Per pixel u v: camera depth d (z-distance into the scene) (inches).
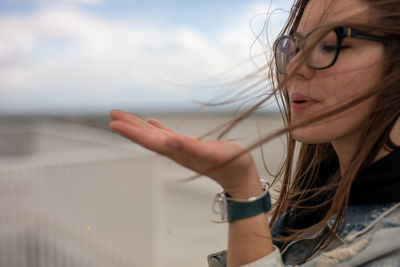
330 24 24.4
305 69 26.2
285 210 37.7
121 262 174.2
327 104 25.9
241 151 21.8
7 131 367.2
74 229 170.9
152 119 25.8
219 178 23.7
